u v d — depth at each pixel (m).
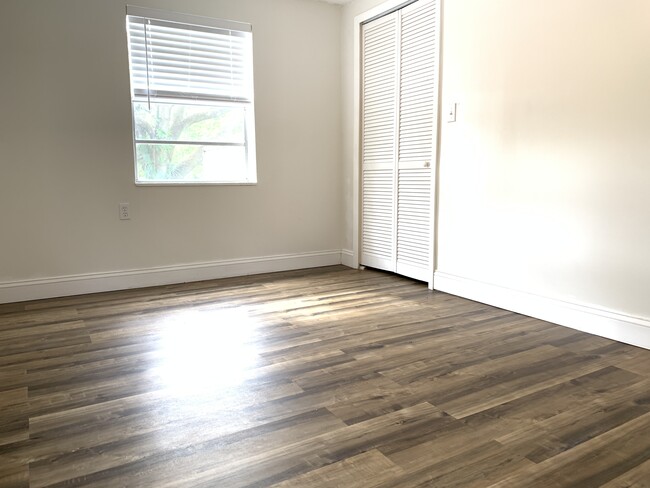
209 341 2.38
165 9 3.38
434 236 3.35
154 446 1.47
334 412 1.67
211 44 3.60
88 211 3.29
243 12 3.66
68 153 3.19
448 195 3.21
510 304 2.85
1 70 2.96
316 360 2.14
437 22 3.13
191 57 3.54
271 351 2.25
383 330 2.53
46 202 3.16
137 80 3.39
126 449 1.45
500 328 2.55
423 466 1.36
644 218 2.19
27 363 2.12
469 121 2.99
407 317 2.75
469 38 2.94
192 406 1.72
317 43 4.01
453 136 3.12
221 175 3.80
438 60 3.15
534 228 2.67
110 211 3.36
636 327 2.25
